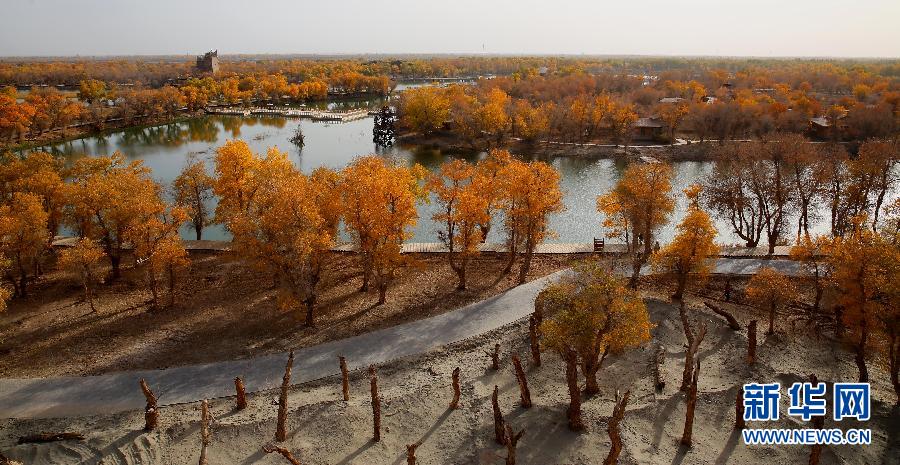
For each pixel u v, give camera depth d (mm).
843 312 36688
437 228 72250
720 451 29031
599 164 107938
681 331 41250
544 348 32656
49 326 43719
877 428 30359
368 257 47156
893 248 33344
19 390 35594
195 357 39250
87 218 52094
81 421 32781
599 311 30516
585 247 58281
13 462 27812
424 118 131500
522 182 48750
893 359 32875
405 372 37625
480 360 38781
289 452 27547
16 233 47031
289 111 185750
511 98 167875
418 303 47312
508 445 26609
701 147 113938
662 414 31734
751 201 68500
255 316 45375
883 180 58875
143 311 46344
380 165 53438
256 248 41469
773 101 134125
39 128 130500
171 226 48406
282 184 50500
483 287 50094
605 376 36500
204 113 182500
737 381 35000
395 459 29375
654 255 46375
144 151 123938
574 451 29031
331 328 43219
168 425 31828
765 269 42250
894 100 126625
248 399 34656
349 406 33375
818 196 72125
